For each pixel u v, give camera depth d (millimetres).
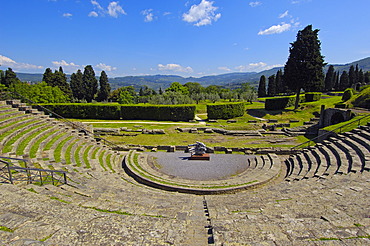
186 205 10508
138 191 12586
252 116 47594
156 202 10570
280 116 43469
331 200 9516
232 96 82188
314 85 46406
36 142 17312
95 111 45062
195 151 21172
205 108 58219
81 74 91062
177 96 63844
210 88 134125
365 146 17062
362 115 26984
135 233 6422
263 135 30984
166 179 15891
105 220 7074
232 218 8102
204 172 17859
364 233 6141
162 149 24953
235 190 14273
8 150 14141
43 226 6305
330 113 30641
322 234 6164
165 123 40344
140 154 22266
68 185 11516
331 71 93250
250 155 22500
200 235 6828
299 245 5617
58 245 5410
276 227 6836
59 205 7961
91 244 5625
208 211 9172
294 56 46406
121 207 8867
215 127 35656
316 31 45219
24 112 21859
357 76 96188
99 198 10062
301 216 8008
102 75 94312
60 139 19266
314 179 13844
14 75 83438
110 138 30016
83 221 6863
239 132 31094
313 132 30609
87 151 19719
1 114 19234
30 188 9703
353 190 10625
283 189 12555
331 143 20172
